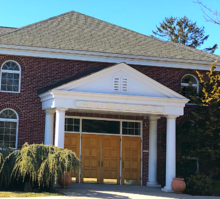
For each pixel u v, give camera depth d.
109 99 17.23
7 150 15.36
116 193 15.88
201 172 20.27
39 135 19.30
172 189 17.70
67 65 20.19
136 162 20.67
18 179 15.41
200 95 20.17
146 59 21.03
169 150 18.02
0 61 19.28
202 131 19.14
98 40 21.78
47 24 22.36
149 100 17.70
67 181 16.20
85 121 20.34
